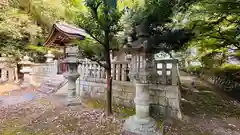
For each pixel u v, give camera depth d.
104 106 4.99
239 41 5.19
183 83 8.95
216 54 7.83
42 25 11.30
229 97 6.38
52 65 8.82
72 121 3.81
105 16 3.38
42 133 3.19
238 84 6.61
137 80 3.32
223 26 4.99
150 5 2.79
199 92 7.12
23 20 9.82
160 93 4.14
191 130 3.32
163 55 4.15
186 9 3.41
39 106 5.11
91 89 6.14
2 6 8.64
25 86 8.91
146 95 3.32
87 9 3.50
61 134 3.13
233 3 3.28
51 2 9.51
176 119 3.82
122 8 3.43
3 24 8.35
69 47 5.25
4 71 9.94
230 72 7.56
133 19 3.22
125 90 4.95
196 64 12.11
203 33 5.05
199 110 4.69
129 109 4.64
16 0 10.11
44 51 11.57
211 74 9.13
